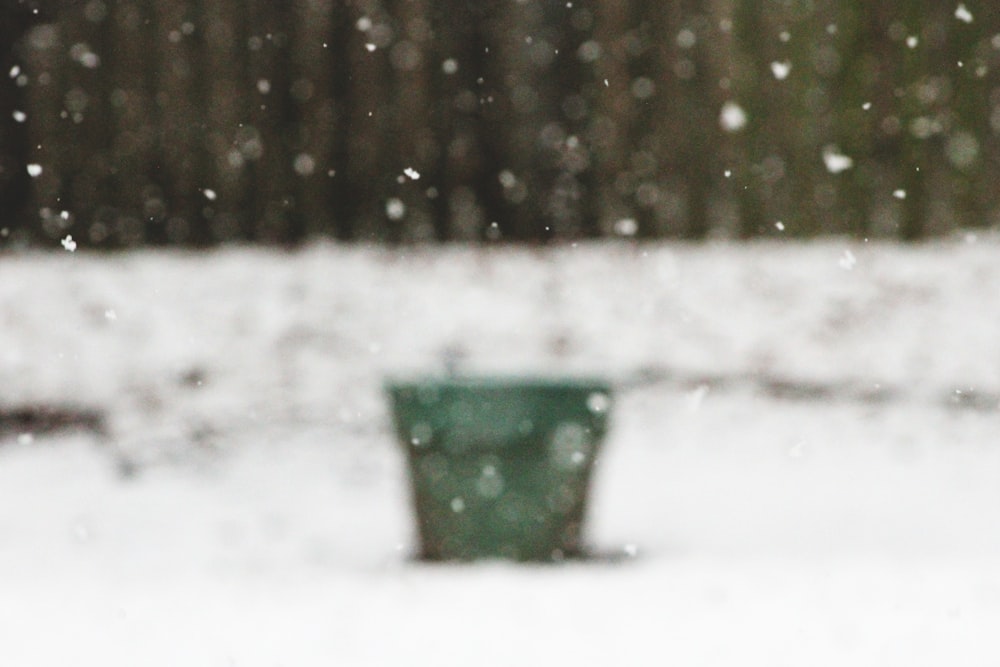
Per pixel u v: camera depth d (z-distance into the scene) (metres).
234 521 10.07
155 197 17.78
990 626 5.14
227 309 15.80
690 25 17.66
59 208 17.75
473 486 7.88
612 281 16.66
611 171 17.88
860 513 10.05
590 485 8.00
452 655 4.75
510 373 8.27
